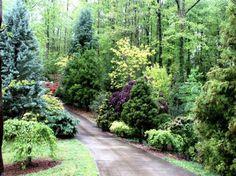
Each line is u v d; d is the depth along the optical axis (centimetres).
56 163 1208
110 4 3716
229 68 1022
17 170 1139
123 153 1453
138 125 1855
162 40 2884
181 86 2273
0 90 446
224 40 1046
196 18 3219
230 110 989
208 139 1043
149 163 1255
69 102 3500
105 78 3180
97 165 1173
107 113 2322
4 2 2661
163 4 3259
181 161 1373
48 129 1220
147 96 1900
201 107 1049
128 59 2647
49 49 4450
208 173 1120
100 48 3806
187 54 3384
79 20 3900
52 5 4091
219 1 2784
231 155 978
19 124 1200
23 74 1831
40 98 1873
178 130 1603
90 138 1939
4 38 1842
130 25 3353
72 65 3428
